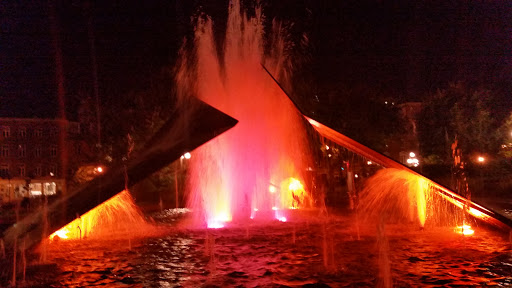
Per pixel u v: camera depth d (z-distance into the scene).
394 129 26.56
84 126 26.23
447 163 29.28
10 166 44.53
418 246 7.87
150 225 11.76
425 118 30.48
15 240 8.27
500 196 21.09
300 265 6.45
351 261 6.67
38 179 44.69
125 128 24.42
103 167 24.78
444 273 5.84
